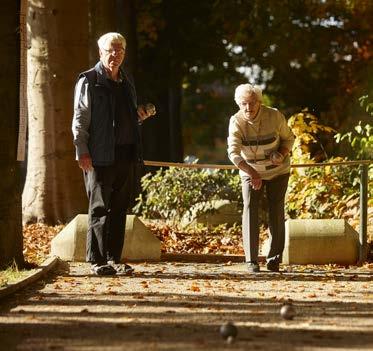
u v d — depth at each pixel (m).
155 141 34.38
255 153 14.15
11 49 13.62
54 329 9.23
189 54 35.88
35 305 10.72
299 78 37.78
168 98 35.31
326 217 18.31
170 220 19.44
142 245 15.54
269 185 14.29
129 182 13.92
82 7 21.22
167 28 35.56
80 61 21.17
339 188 18.58
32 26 21.08
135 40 31.86
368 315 10.17
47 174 20.91
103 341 8.65
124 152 13.73
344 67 37.06
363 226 15.38
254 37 35.78
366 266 15.08
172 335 8.95
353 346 8.46
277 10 35.09
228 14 35.31
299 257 15.30
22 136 13.68
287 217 18.83
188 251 17.03
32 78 21.09
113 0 27.59
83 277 13.36
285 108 38.56
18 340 8.73
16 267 13.14
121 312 10.24
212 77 38.50
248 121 14.11
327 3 35.12
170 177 19.39
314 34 36.44
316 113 37.41
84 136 13.53
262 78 38.38
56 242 15.41
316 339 8.78
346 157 23.08
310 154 19.56
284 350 8.27
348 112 31.20
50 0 20.94
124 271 13.75
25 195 21.16
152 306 10.68
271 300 11.23
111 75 13.68
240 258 15.76
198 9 35.66
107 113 13.59
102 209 13.66
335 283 12.98
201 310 10.41
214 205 19.20
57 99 20.94
